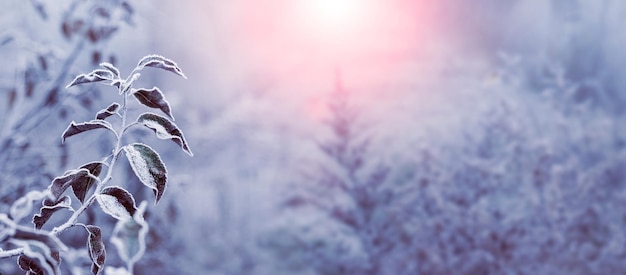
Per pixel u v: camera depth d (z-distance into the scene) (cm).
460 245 515
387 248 530
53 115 352
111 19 362
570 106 696
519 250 515
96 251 169
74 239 329
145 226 156
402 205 534
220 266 596
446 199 532
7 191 317
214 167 661
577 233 550
